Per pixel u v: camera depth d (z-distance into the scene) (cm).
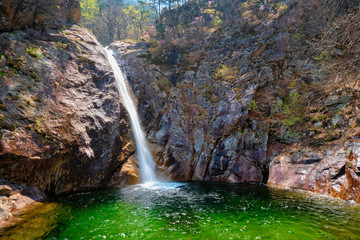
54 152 728
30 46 889
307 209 639
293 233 470
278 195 821
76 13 1549
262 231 484
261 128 1220
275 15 1530
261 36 1514
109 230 486
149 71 1630
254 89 1297
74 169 827
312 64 1259
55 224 511
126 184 1043
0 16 844
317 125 1086
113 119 1077
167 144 1299
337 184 792
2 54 764
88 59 1145
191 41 1816
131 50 1780
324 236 454
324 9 1245
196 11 2466
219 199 764
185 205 689
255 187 996
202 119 1326
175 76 1627
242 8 2041
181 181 1182
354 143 823
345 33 1027
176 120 1347
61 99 865
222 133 1260
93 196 793
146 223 531
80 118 900
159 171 1227
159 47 1734
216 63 1566
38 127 708
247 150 1199
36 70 829
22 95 722
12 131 628
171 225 519
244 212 618
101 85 1130
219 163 1214
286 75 1331
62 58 995
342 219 552
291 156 1055
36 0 1070
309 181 905
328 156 909
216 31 1773
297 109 1179
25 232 455
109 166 989
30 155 647
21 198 611
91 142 914
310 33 1327
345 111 1002
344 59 1040
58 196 769
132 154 1162
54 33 1099
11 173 615
